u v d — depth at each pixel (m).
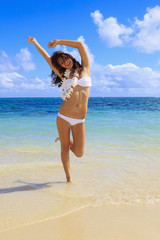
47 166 4.25
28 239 1.96
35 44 3.40
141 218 2.33
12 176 3.71
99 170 3.98
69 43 3.28
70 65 3.20
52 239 1.96
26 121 11.18
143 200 2.76
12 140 6.56
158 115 14.71
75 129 3.24
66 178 3.48
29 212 2.47
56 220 2.30
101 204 2.67
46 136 7.22
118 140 6.54
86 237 1.99
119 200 2.77
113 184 3.33
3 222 2.25
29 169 4.07
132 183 3.36
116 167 4.14
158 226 2.17
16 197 2.88
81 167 4.16
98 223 2.23
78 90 3.18
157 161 4.50
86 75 3.26
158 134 7.42
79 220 2.30
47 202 2.73
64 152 3.40
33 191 3.08
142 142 6.24
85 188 3.18
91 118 12.77
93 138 6.84
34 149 5.52
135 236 2.00
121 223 2.23
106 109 23.05
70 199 2.81
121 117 13.37
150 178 3.56
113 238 1.96
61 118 3.24
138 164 4.32
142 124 9.85
